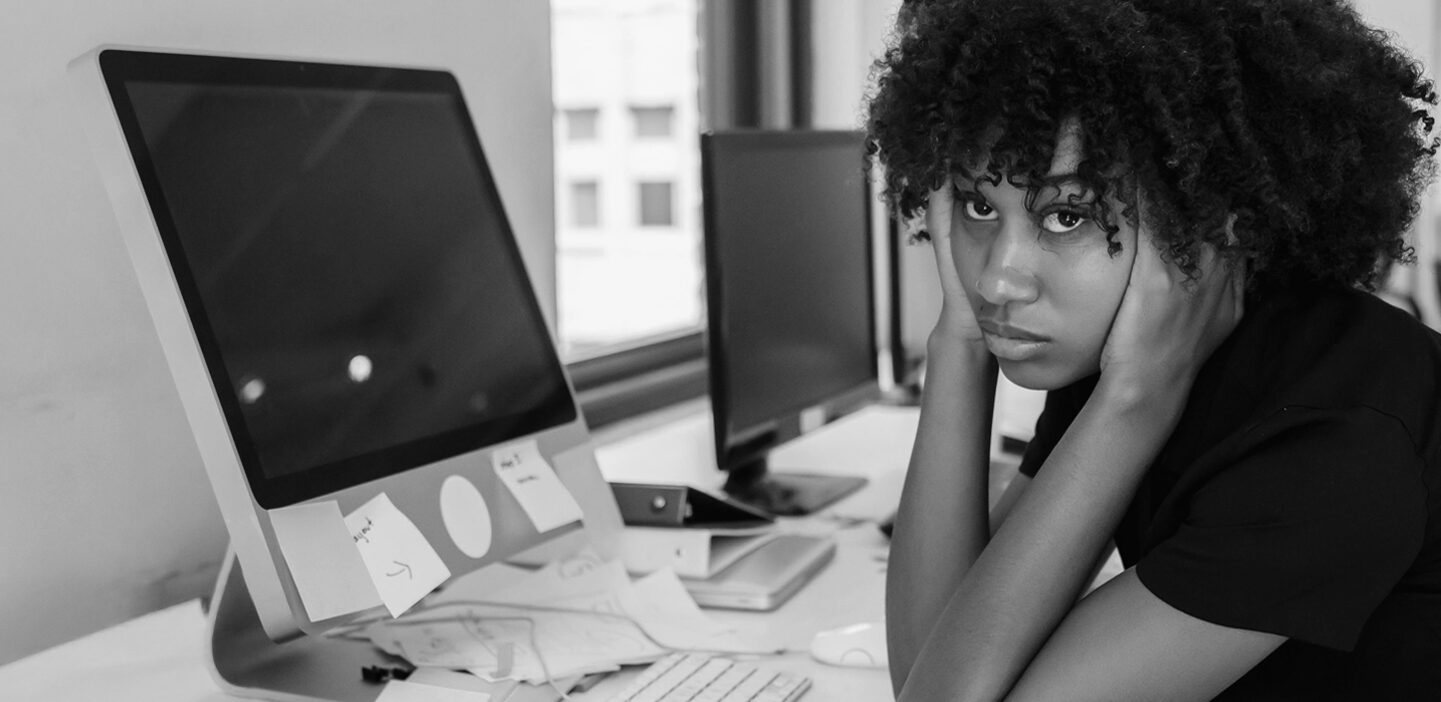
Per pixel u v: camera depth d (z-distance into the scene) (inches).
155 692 45.2
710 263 64.1
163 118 42.0
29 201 51.5
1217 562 31.4
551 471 52.3
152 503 56.6
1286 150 33.4
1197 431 36.0
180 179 41.9
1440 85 119.0
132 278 55.3
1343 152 33.9
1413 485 30.9
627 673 46.4
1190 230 32.7
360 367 46.1
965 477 44.2
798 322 72.8
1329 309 35.3
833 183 77.0
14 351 51.1
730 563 56.7
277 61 46.4
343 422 44.6
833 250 77.1
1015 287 33.8
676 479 77.5
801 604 54.3
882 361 112.3
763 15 119.8
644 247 134.6
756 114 121.0
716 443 65.5
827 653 47.1
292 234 45.1
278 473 41.7
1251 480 31.8
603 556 55.7
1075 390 43.9
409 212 50.3
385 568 43.4
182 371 41.0
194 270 41.3
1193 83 32.2
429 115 52.6
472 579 57.1
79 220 53.2
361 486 44.3
